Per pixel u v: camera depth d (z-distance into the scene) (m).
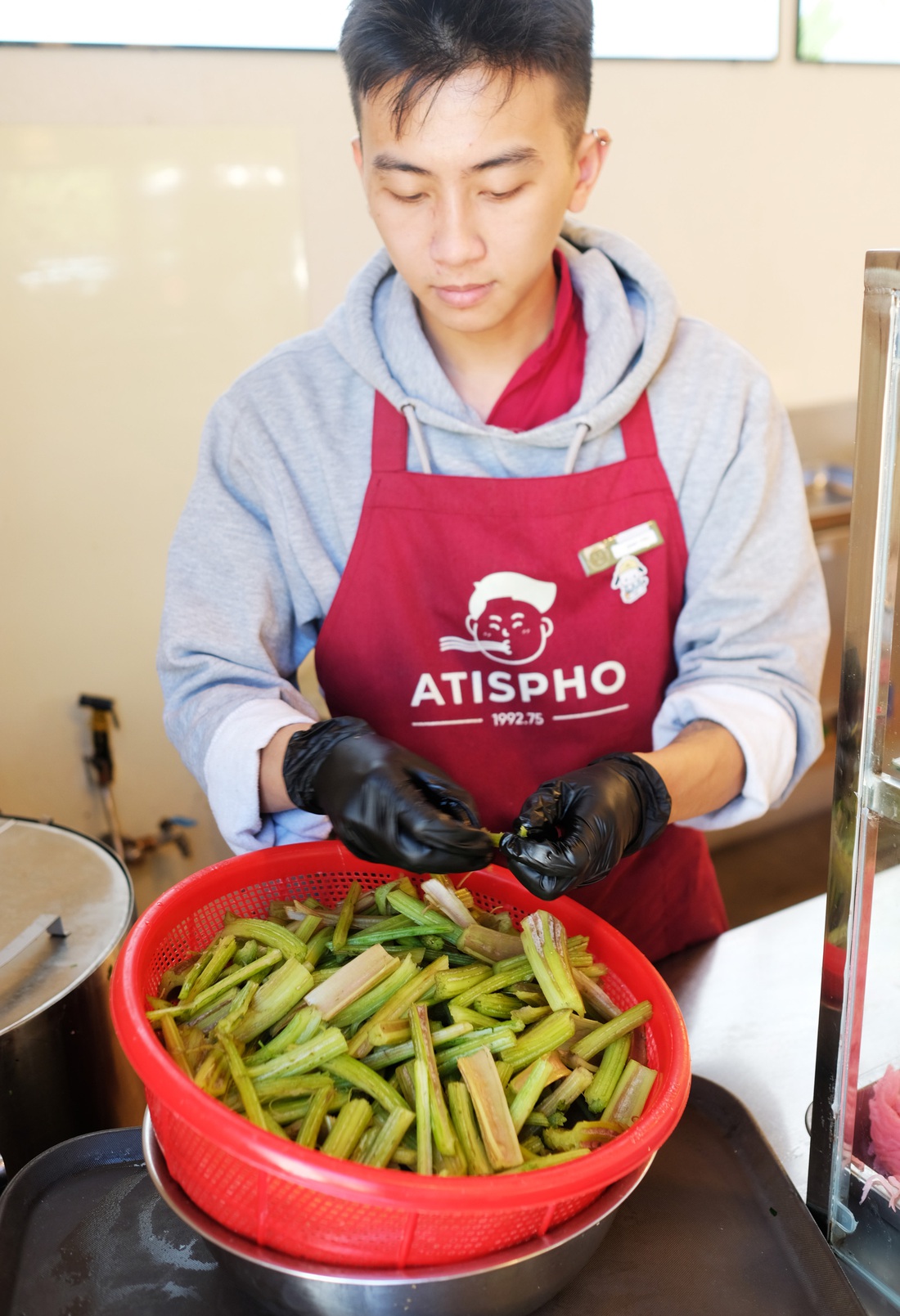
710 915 1.35
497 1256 0.62
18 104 1.96
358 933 0.85
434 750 1.18
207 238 2.18
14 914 1.10
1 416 2.10
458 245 0.91
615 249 1.15
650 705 1.19
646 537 1.13
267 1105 0.71
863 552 0.65
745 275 2.74
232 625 1.09
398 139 0.87
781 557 1.16
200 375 2.27
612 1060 0.77
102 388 2.18
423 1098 0.69
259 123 2.16
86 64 1.99
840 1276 0.73
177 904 0.83
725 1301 0.72
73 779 2.37
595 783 0.82
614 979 0.84
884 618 0.65
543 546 1.11
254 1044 0.77
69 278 2.08
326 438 1.12
